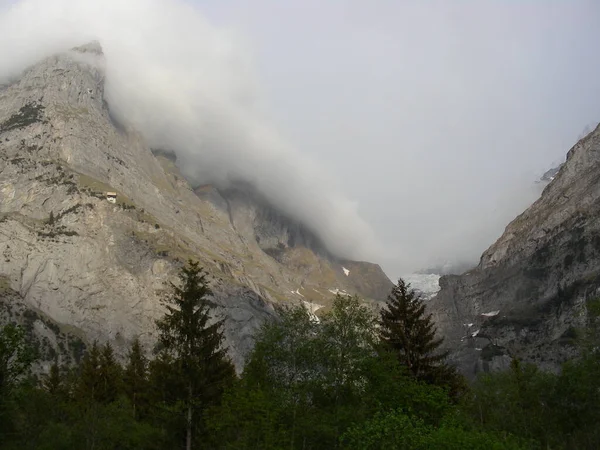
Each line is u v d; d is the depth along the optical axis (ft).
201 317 197.98
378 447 134.10
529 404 231.71
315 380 190.19
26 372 163.53
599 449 200.95
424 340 229.66
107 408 223.30
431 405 181.78
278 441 164.25
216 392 187.01
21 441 194.39
